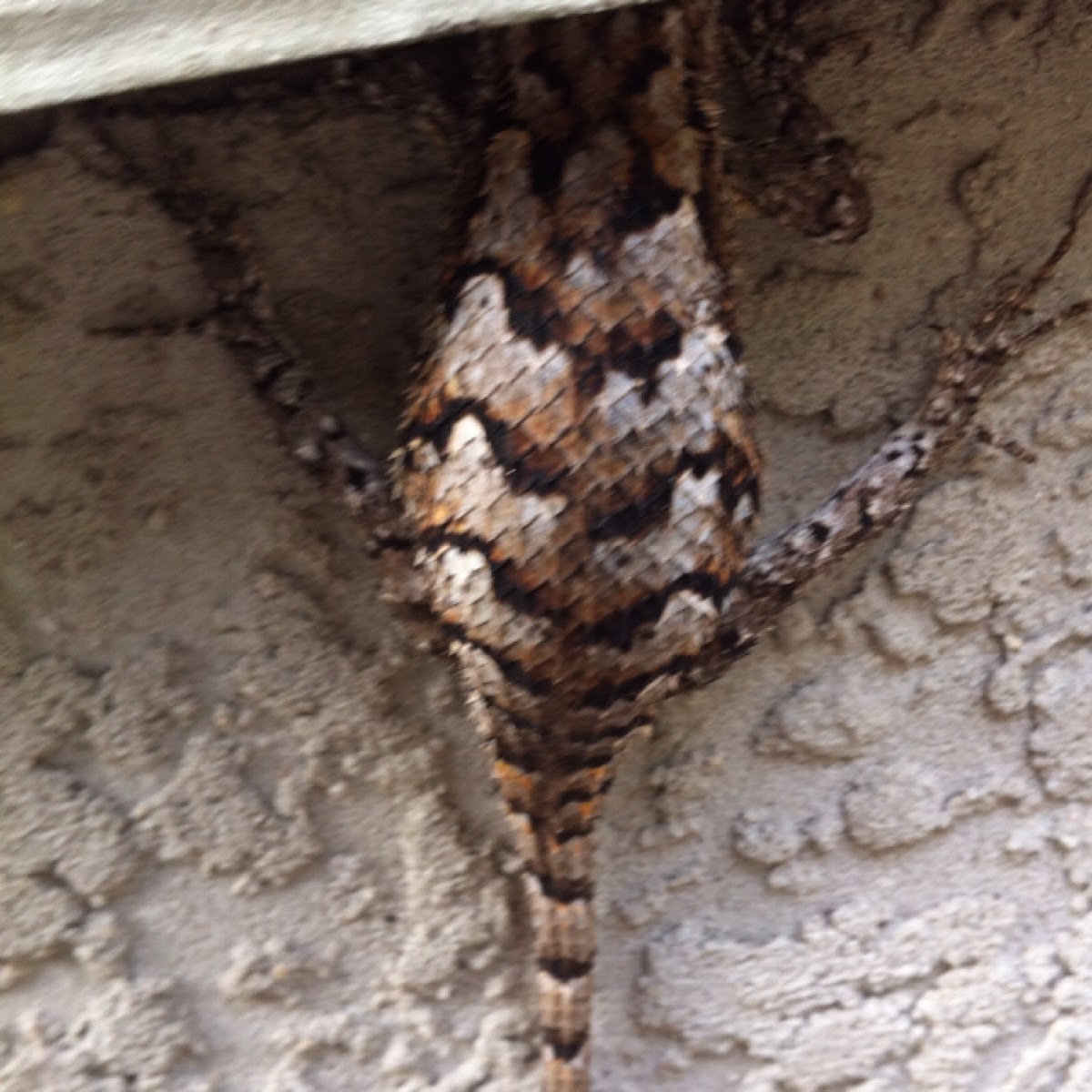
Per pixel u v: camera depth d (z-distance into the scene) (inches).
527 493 3.6
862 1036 5.2
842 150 4.2
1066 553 4.8
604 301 3.6
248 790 4.7
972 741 5.0
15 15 2.7
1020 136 4.4
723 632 4.3
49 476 4.3
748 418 3.9
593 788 4.2
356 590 4.5
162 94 4.0
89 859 4.6
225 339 4.2
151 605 4.5
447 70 4.0
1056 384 4.7
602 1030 5.1
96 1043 4.8
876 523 4.5
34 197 4.0
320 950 4.9
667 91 3.8
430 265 4.3
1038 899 5.3
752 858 5.0
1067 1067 5.3
